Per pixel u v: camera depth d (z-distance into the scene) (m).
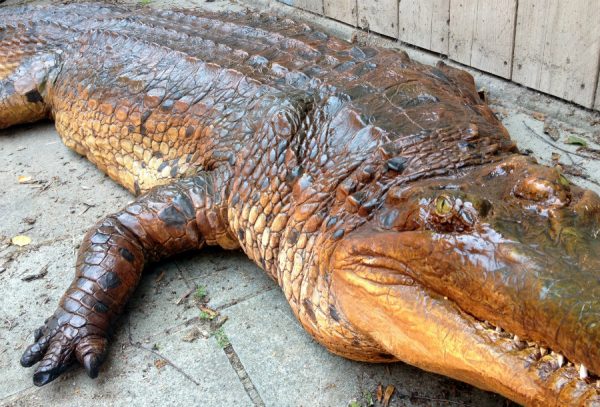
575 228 1.91
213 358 3.10
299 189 2.97
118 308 3.31
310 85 3.60
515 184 2.13
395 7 5.71
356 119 3.01
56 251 3.96
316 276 2.79
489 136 2.81
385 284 2.31
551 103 4.75
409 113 2.97
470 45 5.17
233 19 5.15
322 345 3.11
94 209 4.38
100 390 2.99
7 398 2.99
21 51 5.63
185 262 3.81
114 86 4.58
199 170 3.92
